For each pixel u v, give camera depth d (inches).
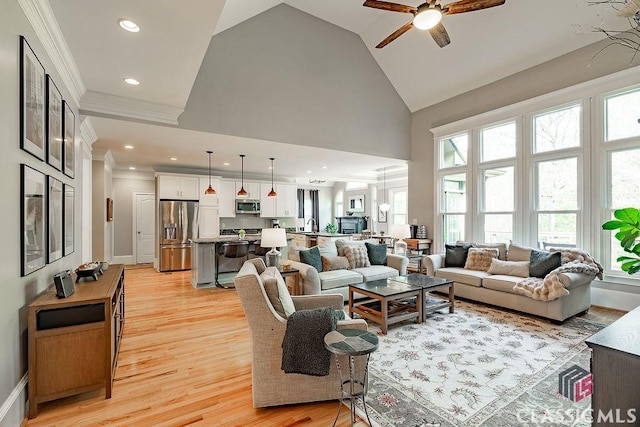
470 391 85.5
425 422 72.8
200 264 212.1
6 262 67.7
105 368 82.7
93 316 82.0
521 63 188.7
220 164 286.5
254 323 77.3
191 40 95.4
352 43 229.5
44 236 90.6
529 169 188.4
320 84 215.0
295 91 204.5
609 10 147.9
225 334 128.1
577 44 166.1
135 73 119.2
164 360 104.7
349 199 440.8
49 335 76.9
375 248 200.8
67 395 78.7
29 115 78.8
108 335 83.2
